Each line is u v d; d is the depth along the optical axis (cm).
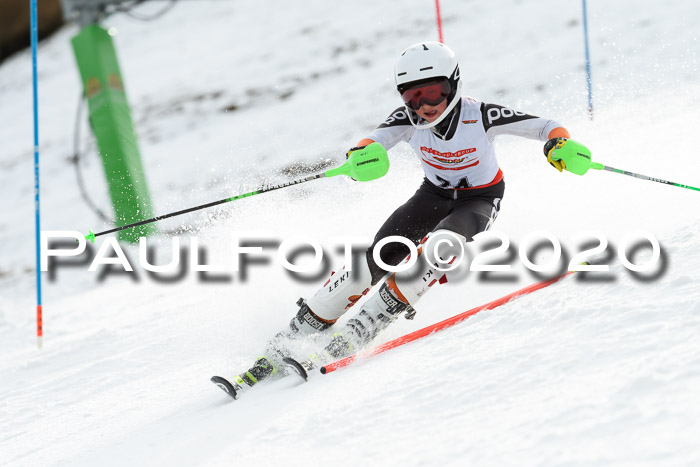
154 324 1830
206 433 909
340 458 693
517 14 5219
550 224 1463
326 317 1134
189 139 4897
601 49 4162
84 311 2369
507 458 598
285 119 4684
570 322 832
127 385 1365
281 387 1027
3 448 1141
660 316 766
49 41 8250
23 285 3416
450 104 1145
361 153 1146
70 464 959
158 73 6550
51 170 5284
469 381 766
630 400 622
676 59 3650
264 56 6197
